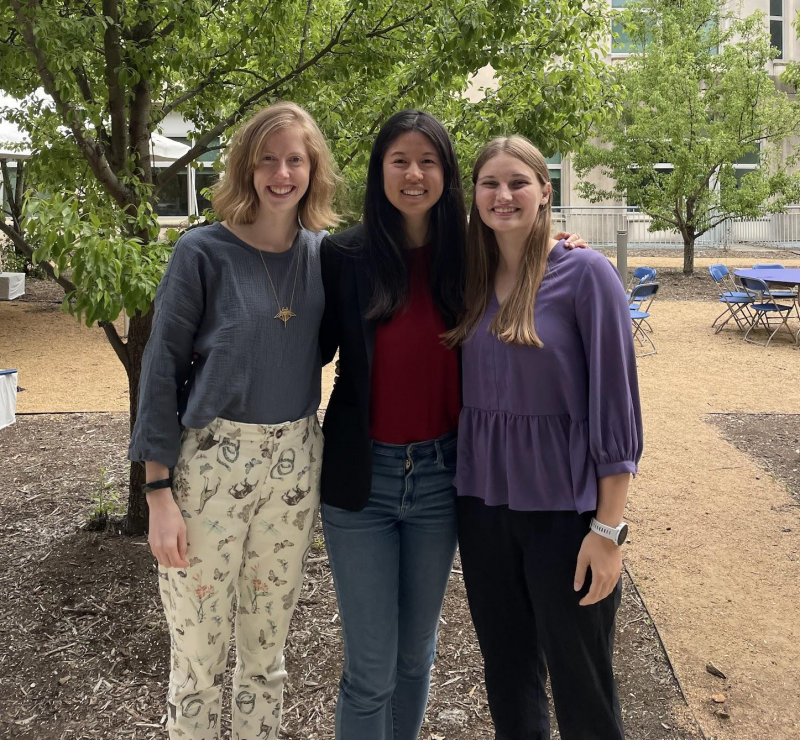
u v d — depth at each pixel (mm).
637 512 5109
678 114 17062
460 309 2111
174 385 1927
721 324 12555
